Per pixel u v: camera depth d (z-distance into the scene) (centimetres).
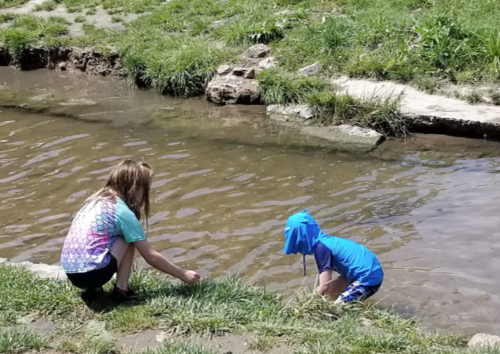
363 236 542
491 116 739
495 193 603
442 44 852
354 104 786
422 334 409
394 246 524
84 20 1229
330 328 398
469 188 617
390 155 705
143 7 1248
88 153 738
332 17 1009
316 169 675
